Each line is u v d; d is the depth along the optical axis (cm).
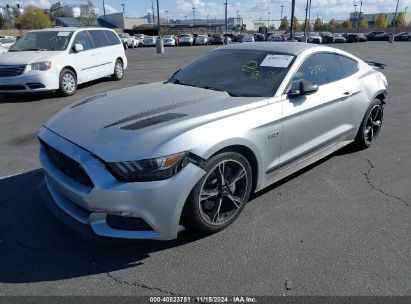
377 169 455
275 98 347
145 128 277
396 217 344
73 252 293
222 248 297
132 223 266
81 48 984
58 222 335
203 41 5359
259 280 261
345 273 267
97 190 256
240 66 404
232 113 312
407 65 1723
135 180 256
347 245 300
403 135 590
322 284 256
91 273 270
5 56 903
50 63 894
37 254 291
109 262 282
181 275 267
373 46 3944
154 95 361
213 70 418
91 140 275
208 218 304
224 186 307
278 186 407
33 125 669
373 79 499
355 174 440
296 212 352
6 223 333
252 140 316
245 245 301
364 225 330
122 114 310
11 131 629
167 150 261
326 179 426
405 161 482
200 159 276
